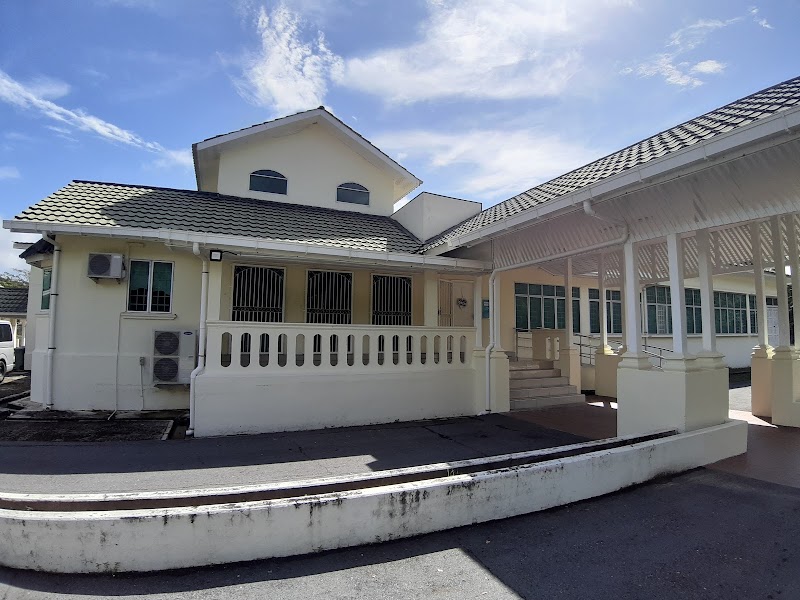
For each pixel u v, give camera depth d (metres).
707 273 7.11
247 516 3.61
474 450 7.04
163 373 9.46
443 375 9.90
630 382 7.14
